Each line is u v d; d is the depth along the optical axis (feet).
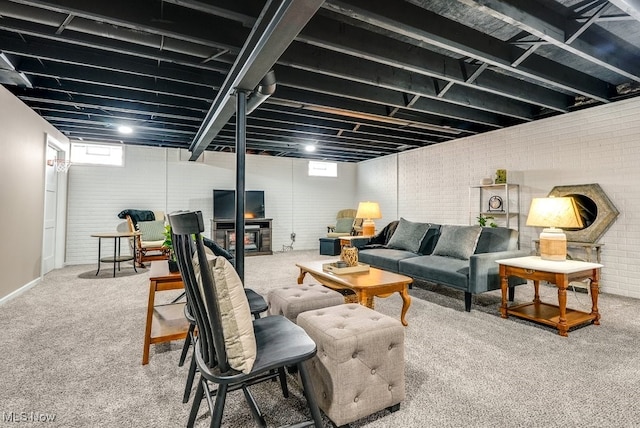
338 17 8.35
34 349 7.58
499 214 16.70
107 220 21.02
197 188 23.59
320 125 16.83
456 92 12.73
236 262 9.50
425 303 11.43
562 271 8.46
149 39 8.29
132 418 5.11
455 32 8.41
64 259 19.33
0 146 10.89
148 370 6.66
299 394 5.85
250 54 7.84
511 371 6.58
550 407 5.36
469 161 18.85
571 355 7.29
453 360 7.07
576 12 7.98
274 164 26.35
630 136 12.39
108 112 15.10
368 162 27.84
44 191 14.80
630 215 12.41
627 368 6.67
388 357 5.18
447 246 13.00
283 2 5.99
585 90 11.62
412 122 15.96
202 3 6.75
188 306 5.27
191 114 14.94
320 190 28.07
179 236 4.10
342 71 10.20
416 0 7.73
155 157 22.41
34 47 9.02
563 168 14.39
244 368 3.86
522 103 14.69
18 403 5.47
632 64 9.86
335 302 7.46
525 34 9.08
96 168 20.79
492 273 10.64
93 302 11.51
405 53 9.53
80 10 6.75
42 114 14.85
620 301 11.66
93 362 6.97
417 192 22.67
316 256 23.29
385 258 13.69
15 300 11.66
